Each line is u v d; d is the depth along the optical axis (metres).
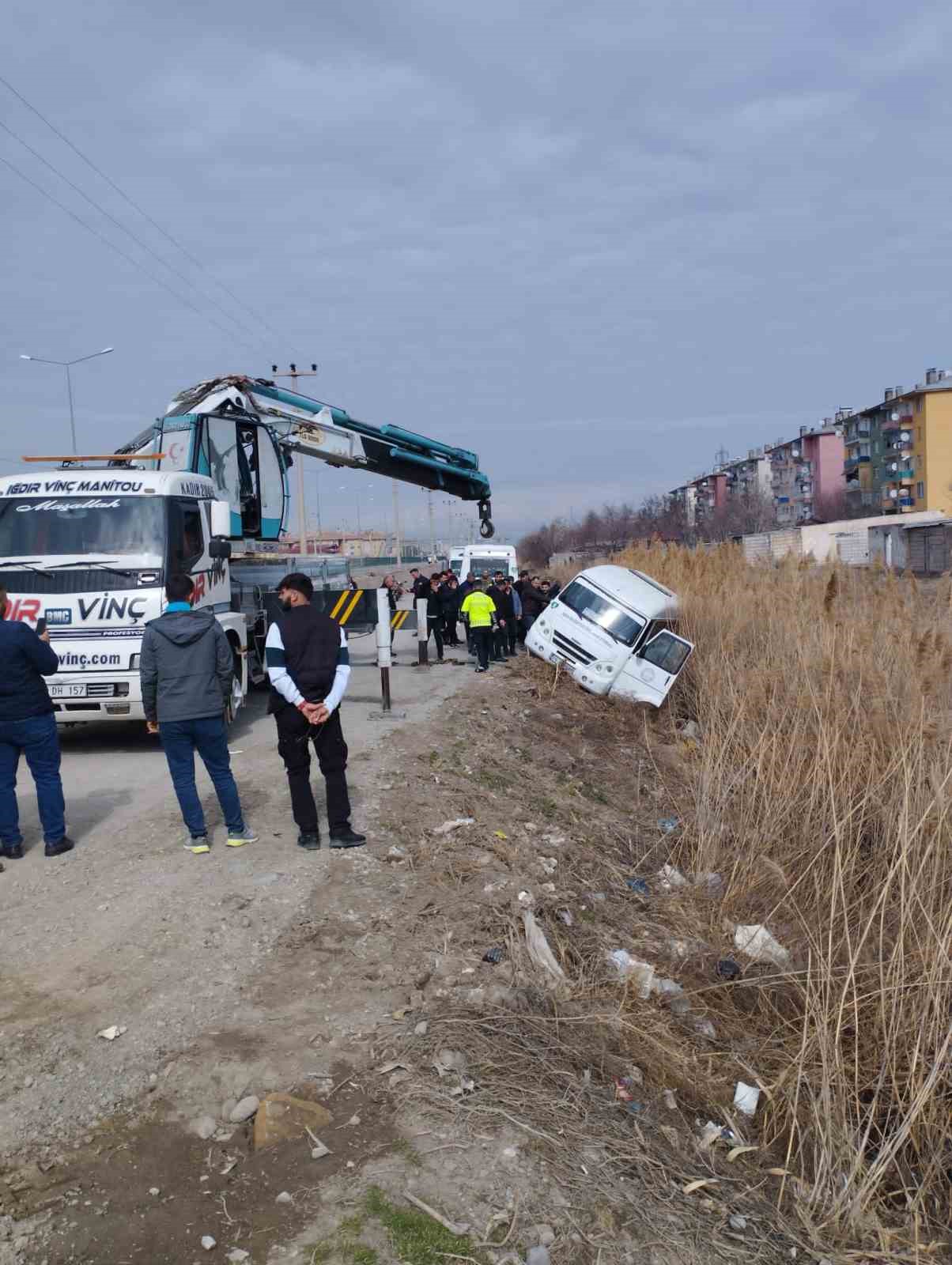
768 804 7.65
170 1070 4.02
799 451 100.81
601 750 12.29
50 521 10.02
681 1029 5.21
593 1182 3.54
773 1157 4.32
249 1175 3.42
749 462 114.69
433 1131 3.63
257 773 8.73
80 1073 4.02
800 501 100.94
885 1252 3.81
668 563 20.14
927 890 5.67
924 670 8.54
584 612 15.31
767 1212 3.87
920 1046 4.75
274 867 6.22
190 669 6.40
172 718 6.37
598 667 14.82
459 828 7.38
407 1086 3.90
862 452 86.06
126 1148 3.56
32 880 6.20
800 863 7.13
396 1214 3.22
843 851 6.76
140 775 9.00
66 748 10.54
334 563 17.56
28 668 6.53
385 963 4.98
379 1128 3.66
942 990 4.97
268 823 7.21
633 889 7.27
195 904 5.66
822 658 9.52
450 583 22.84
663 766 11.11
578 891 6.79
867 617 11.02
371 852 6.55
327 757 6.56
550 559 67.69
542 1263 3.11
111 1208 3.26
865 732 7.91
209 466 13.71
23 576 9.73
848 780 7.41
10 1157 3.50
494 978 4.92
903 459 78.50
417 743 10.16
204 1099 3.86
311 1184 3.36
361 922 5.46
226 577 11.57
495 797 8.70
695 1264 3.36
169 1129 3.68
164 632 6.36
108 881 6.10
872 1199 4.11
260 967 4.94
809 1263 3.64
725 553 19.09
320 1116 3.68
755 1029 5.53
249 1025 4.38
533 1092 3.98
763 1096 4.77
